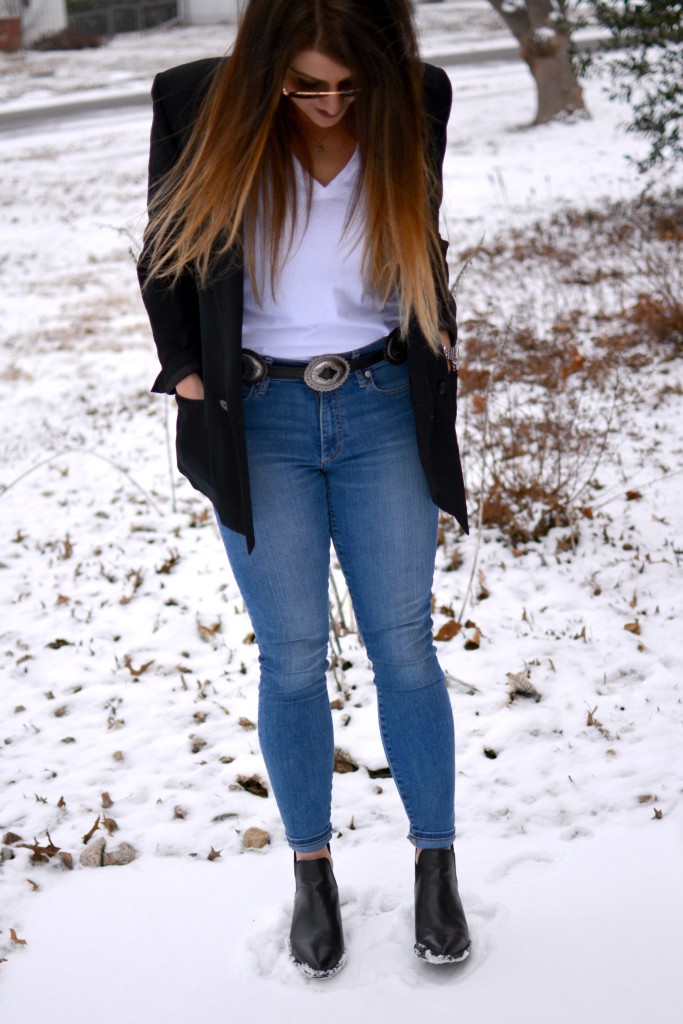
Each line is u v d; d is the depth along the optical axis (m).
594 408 5.58
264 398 2.00
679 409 5.55
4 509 5.31
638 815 2.57
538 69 21.08
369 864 2.47
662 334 6.65
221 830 2.67
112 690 3.44
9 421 7.14
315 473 2.05
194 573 4.34
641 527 4.26
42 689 3.49
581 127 20.44
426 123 1.95
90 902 2.42
